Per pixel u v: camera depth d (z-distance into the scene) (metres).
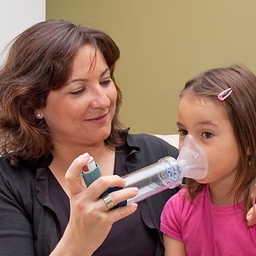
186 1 2.17
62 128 1.11
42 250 1.06
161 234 1.13
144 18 2.23
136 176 0.86
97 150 1.20
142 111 2.30
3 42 1.70
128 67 2.29
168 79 2.25
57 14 2.36
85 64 1.05
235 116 0.94
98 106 1.07
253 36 2.11
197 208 1.05
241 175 0.98
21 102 1.13
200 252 1.04
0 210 1.07
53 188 1.13
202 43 2.18
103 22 2.29
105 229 0.78
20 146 1.18
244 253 0.98
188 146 0.94
